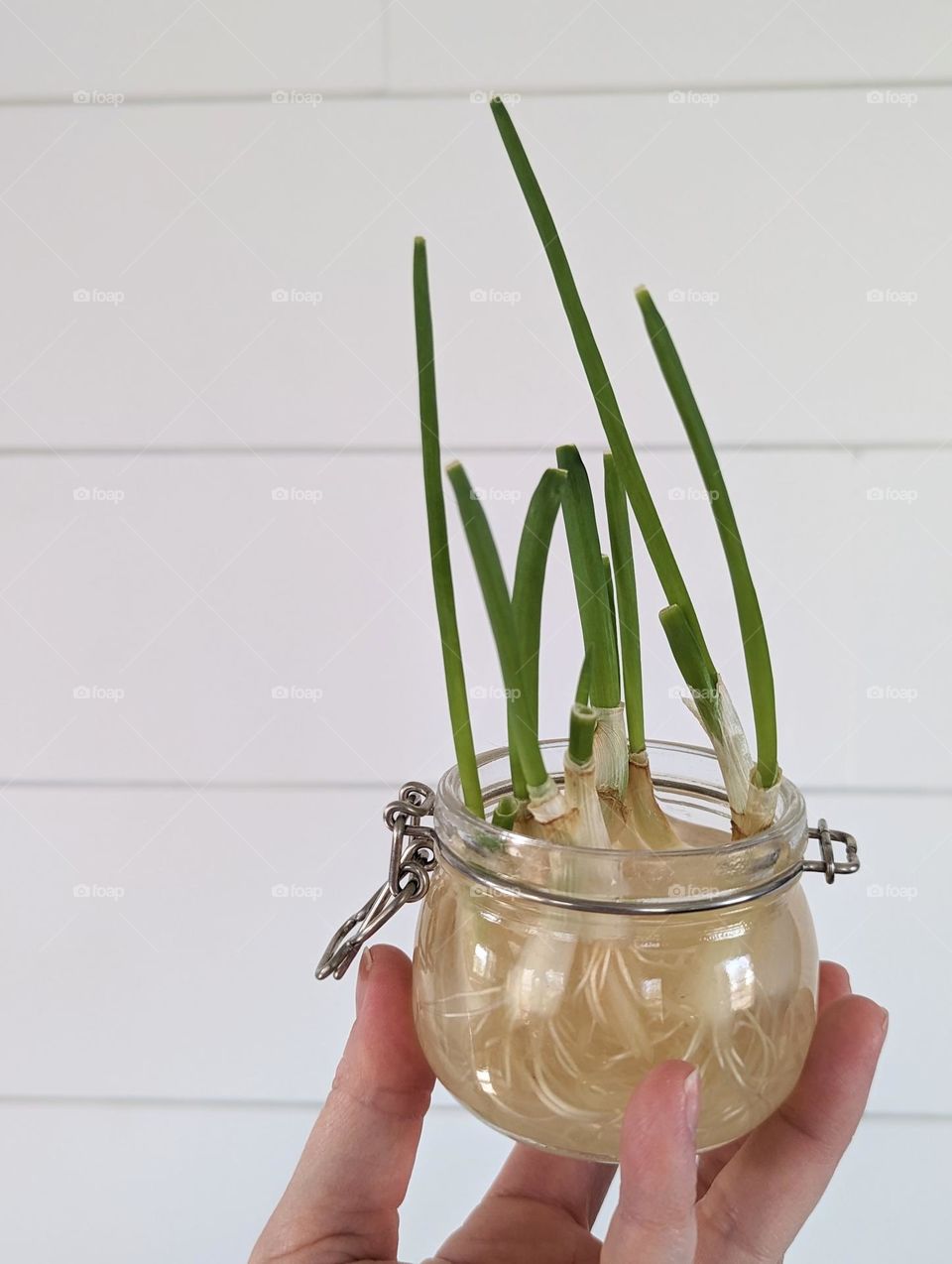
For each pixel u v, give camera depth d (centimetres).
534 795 26
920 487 53
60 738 57
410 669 55
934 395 53
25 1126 60
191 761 57
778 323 52
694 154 52
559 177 52
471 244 52
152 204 53
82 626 56
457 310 53
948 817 55
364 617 55
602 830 27
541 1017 26
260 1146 60
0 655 56
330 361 54
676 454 53
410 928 58
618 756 29
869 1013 33
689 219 52
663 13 51
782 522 54
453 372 53
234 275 53
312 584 55
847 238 52
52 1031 60
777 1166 33
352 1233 35
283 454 54
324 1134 35
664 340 25
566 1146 27
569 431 53
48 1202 61
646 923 26
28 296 54
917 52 51
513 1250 39
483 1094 27
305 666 56
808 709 55
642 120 52
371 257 53
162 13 52
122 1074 60
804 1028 28
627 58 51
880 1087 58
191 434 54
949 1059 57
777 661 54
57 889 58
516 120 52
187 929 58
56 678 56
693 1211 25
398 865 31
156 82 52
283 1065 59
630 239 52
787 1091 28
